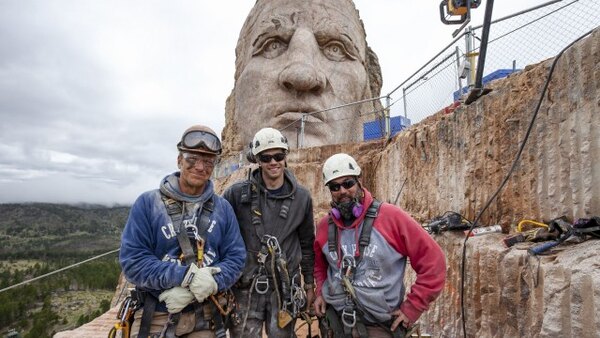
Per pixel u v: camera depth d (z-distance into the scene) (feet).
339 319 11.19
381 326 10.78
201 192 10.50
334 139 52.95
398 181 32.42
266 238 11.84
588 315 10.26
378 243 10.74
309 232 12.82
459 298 18.01
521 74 17.65
